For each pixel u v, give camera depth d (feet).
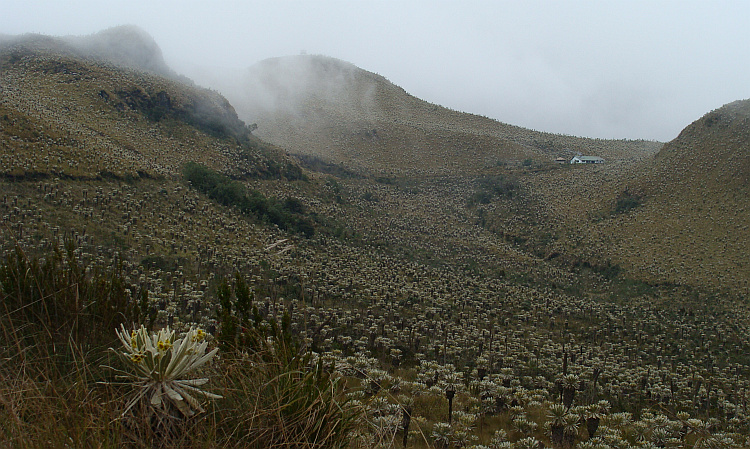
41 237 85.92
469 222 246.27
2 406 11.95
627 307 146.82
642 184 232.73
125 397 12.87
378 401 24.53
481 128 445.78
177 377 13.24
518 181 284.41
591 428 44.45
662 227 196.13
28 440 10.92
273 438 13.38
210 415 13.38
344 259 151.23
